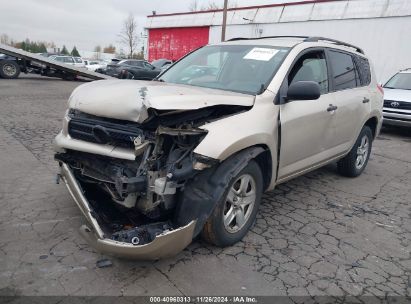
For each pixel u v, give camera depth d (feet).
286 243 11.58
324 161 15.35
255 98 11.43
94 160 10.56
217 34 95.50
